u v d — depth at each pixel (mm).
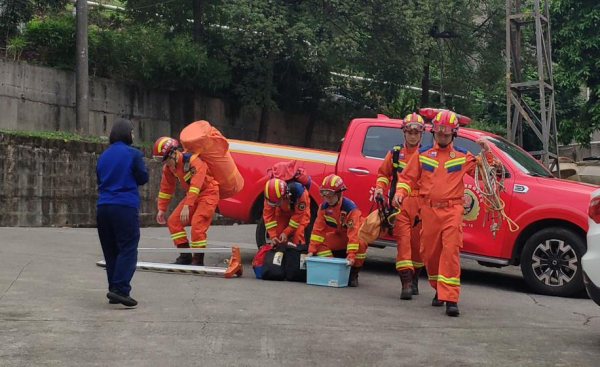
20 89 16906
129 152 6652
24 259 9195
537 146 21516
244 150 9938
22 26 18641
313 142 24266
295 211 8578
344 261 8203
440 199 6777
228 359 4910
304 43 19250
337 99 24016
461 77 24047
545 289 8648
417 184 7035
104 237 6609
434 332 5961
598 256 5805
